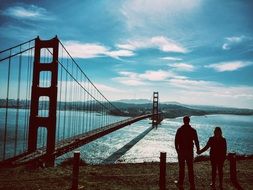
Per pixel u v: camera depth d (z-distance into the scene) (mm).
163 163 8078
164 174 8039
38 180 8586
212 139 7957
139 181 8648
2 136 69375
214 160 7910
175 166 11711
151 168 10945
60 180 8594
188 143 7852
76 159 7605
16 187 7758
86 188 7723
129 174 9648
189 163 7840
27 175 9359
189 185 8328
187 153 7836
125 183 8391
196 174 10094
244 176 9844
